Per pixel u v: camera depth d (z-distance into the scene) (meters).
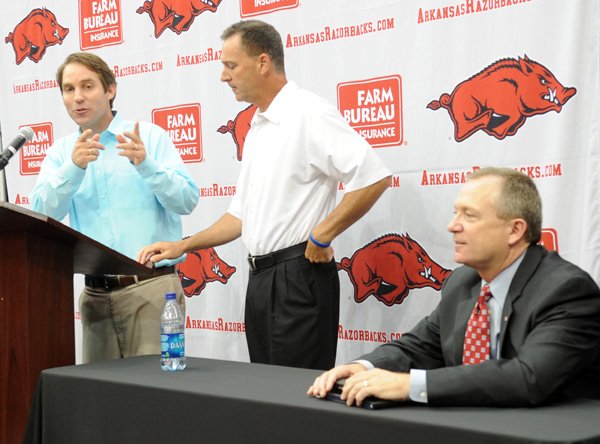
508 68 2.95
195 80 3.87
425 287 3.19
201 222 3.88
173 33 3.92
